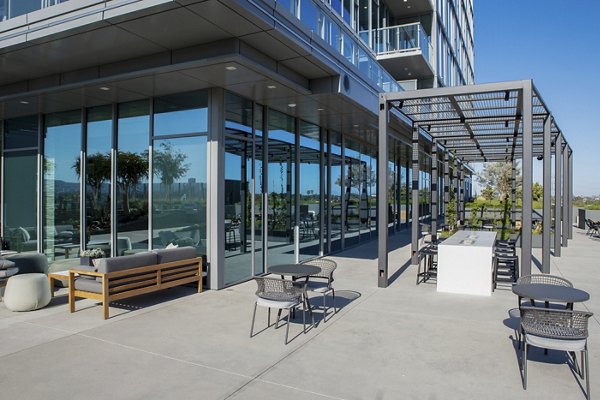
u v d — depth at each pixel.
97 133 9.48
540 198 29.56
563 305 6.57
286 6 6.93
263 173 9.43
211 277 7.87
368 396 3.74
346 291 7.77
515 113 9.80
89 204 9.63
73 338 5.18
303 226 11.21
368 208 16.36
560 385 3.96
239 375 4.15
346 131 13.06
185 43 6.30
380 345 4.99
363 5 15.00
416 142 10.66
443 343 5.06
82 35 5.93
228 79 7.29
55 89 7.83
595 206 25.17
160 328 5.58
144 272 6.59
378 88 10.58
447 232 16.05
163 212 8.52
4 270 7.13
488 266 7.45
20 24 6.14
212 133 7.84
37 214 10.49
